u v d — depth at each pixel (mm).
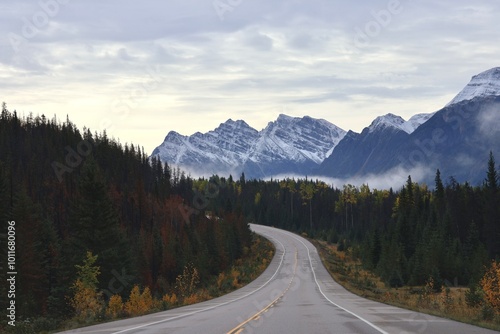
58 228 97250
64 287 59812
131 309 33125
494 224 102938
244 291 62062
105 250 66062
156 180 160875
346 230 195625
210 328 19516
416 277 84125
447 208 115688
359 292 55094
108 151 144750
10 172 98750
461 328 18109
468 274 86438
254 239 155000
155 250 92062
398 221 116125
